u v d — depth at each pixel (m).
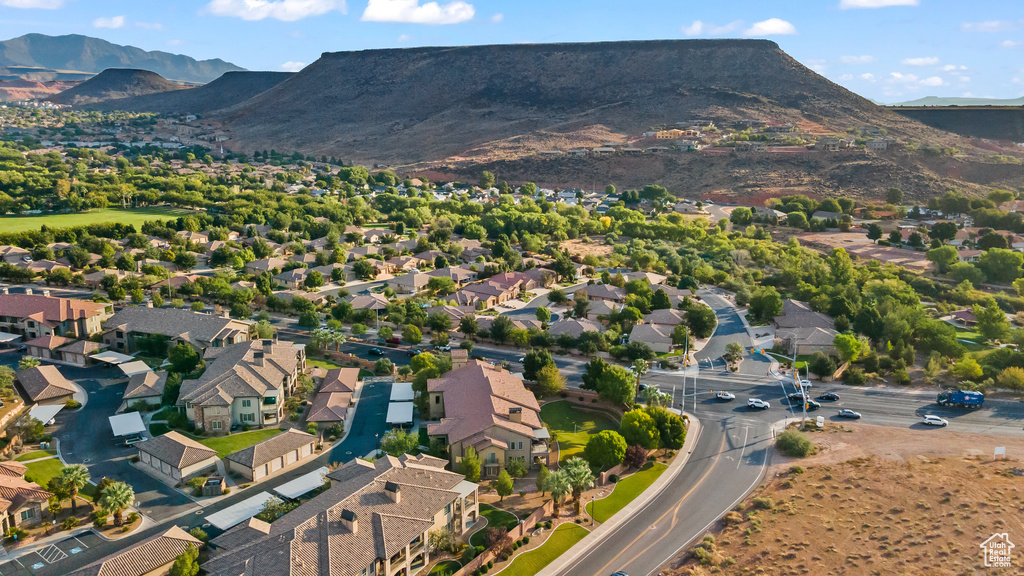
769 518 96.69
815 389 146.12
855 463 113.19
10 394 123.06
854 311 184.75
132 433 113.62
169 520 93.06
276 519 88.94
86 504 95.88
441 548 86.44
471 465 101.75
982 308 189.50
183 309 175.62
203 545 84.94
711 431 126.06
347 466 97.25
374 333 178.12
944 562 86.25
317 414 122.62
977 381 148.62
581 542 91.00
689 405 137.50
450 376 132.25
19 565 82.50
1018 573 84.00
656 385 146.12
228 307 192.50
